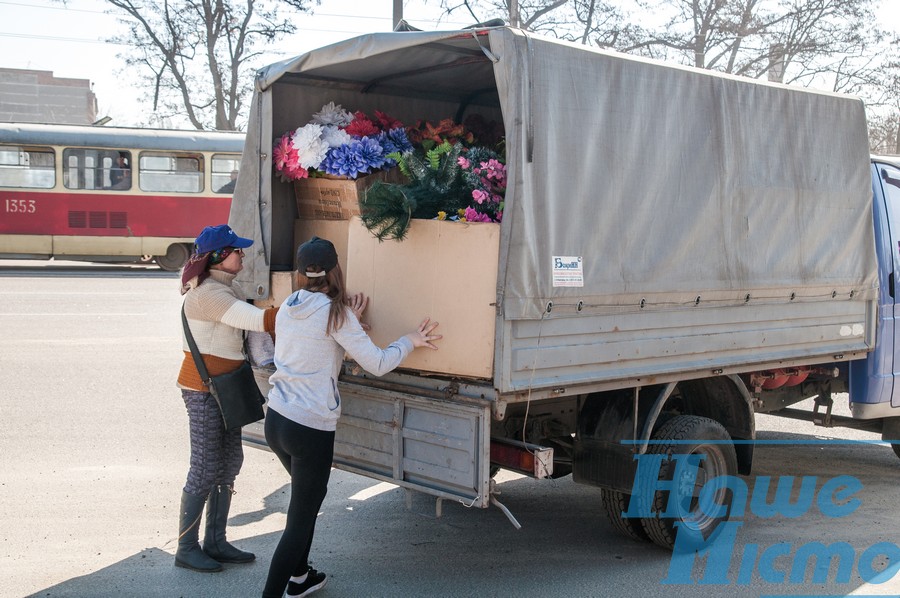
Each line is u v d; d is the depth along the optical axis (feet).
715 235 16.97
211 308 15.37
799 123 18.78
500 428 16.46
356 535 18.30
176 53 121.19
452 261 14.32
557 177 14.29
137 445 23.84
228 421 15.62
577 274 14.60
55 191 74.02
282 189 18.57
